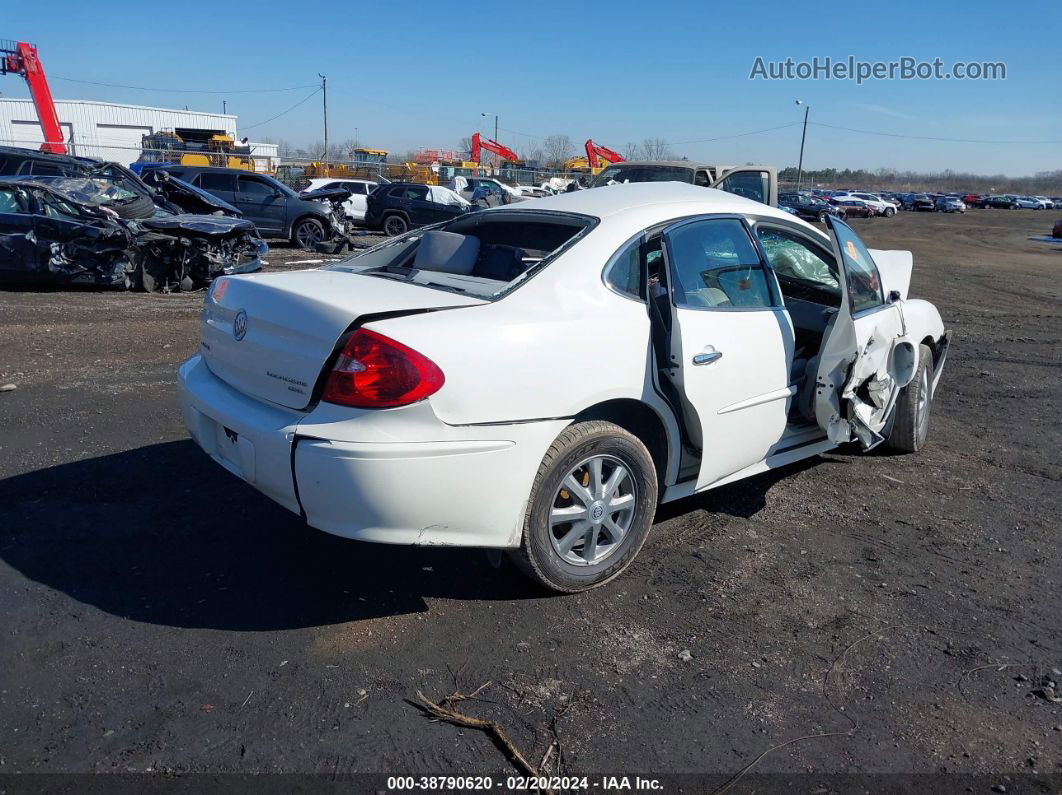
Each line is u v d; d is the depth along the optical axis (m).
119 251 11.35
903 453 5.70
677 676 3.07
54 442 5.09
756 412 4.05
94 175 13.81
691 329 3.66
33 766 2.47
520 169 53.41
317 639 3.19
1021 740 2.80
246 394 3.39
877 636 3.39
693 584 3.75
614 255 3.62
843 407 4.39
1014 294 16.67
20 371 6.79
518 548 3.34
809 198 47.25
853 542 4.28
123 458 4.86
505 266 3.87
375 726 2.73
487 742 2.69
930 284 17.56
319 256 16.88
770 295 4.22
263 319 3.30
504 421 3.11
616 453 3.52
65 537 3.86
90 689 2.83
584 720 2.81
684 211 3.97
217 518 4.13
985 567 4.06
